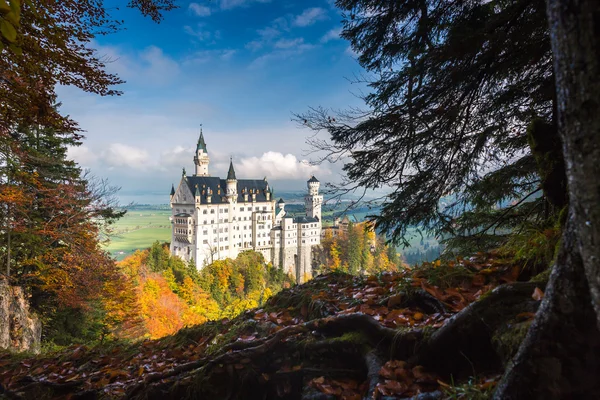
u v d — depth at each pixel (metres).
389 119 5.65
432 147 5.78
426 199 5.95
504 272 3.40
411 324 2.87
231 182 122.06
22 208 18.67
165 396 3.32
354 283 4.76
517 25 4.38
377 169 5.98
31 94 7.64
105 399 3.75
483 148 5.93
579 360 1.31
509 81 5.36
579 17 0.85
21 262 18.95
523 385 1.39
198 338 5.00
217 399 3.10
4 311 15.25
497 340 1.99
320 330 3.17
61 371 5.22
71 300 19.66
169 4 7.66
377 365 2.57
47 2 6.70
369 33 6.85
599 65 0.83
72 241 19.75
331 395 2.61
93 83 7.92
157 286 73.69
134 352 5.34
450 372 2.31
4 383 4.90
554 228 3.09
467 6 5.46
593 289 0.93
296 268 134.38
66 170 23.05
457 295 3.20
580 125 0.90
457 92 5.29
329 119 6.04
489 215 6.38
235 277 104.75
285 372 2.98
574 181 0.94
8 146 16.39
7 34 2.08
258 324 4.21
